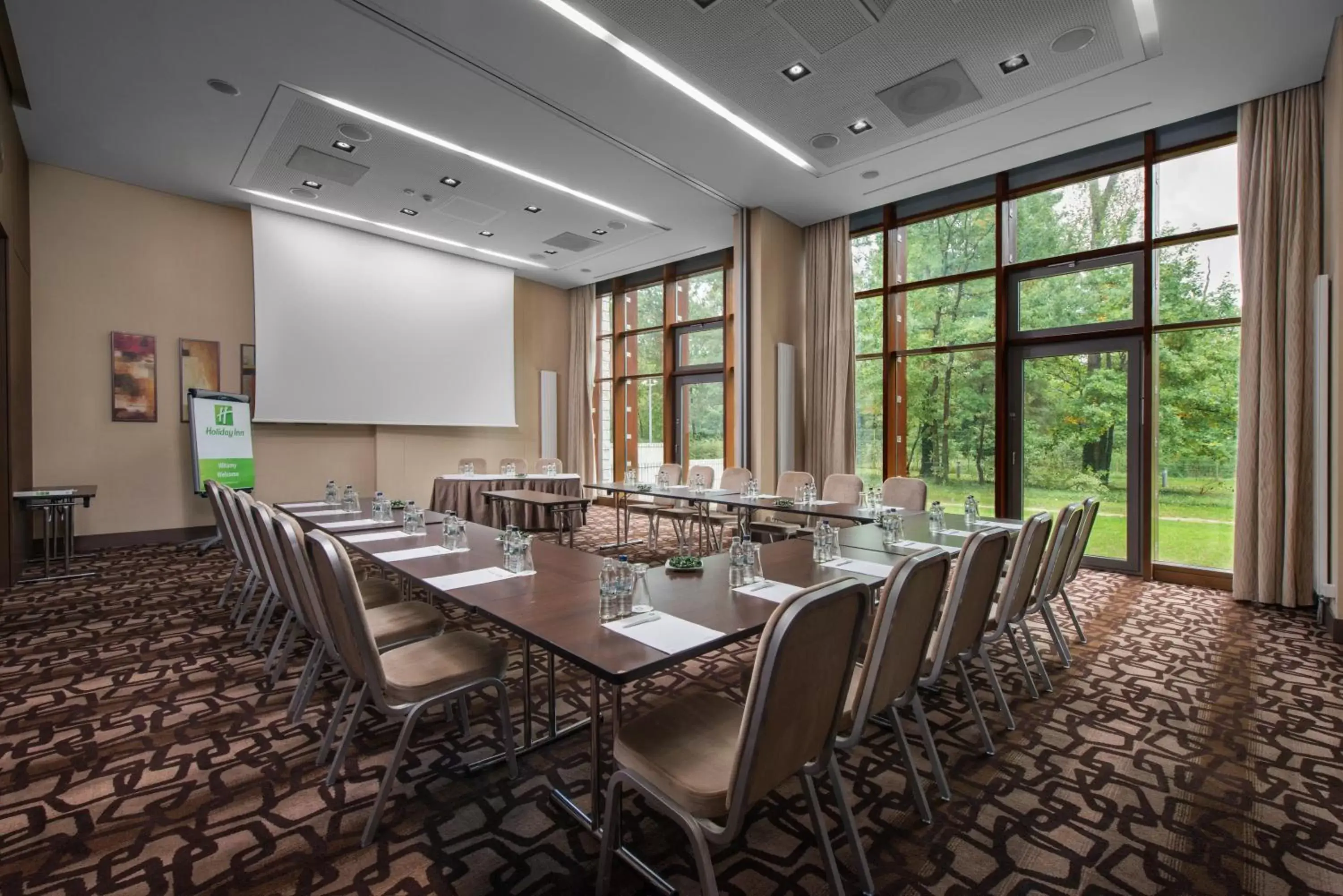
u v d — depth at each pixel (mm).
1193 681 3086
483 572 2402
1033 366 5918
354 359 7801
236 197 6766
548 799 2037
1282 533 4492
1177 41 3979
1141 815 1978
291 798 2031
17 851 1766
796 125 5055
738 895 1605
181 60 4203
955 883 1658
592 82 4469
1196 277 5055
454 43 4023
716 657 3465
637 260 9047
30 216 5863
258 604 4355
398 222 7500
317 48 4078
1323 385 3990
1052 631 3293
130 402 6434
